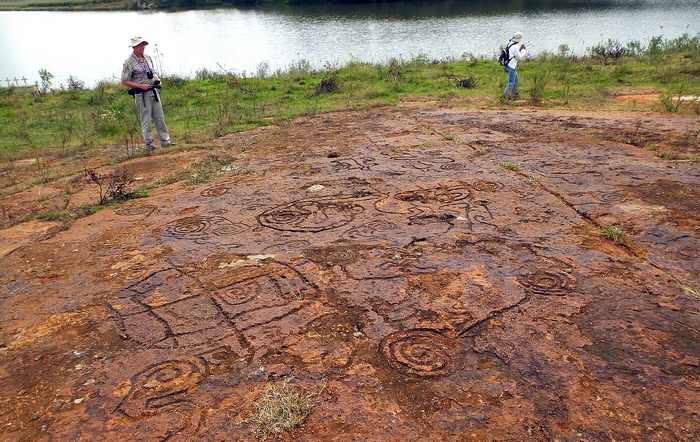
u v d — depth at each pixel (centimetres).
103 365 235
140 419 201
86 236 389
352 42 2394
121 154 696
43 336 260
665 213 363
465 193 427
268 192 462
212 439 189
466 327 245
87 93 1251
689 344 227
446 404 199
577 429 184
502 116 779
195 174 539
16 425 203
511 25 2638
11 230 421
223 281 301
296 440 186
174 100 1116
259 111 960
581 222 358
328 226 374
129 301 287
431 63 1519
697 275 281
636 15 2855
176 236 375
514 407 196
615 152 540
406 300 270
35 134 904
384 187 455
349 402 203
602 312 251
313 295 280
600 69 1211
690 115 725
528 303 262
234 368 226
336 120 824
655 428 184
